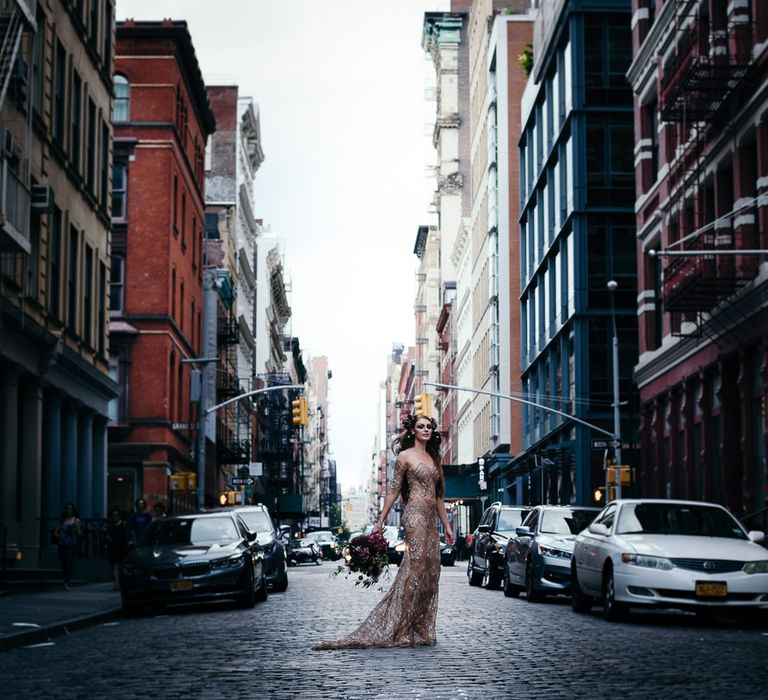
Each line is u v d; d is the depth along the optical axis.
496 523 30.34
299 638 15.40
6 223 24.58
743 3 30.86
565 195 55.81
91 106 39.34
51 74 33.34
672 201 36.22
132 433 50.22
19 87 28.42
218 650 13.95
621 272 52.75
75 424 36.81
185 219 56.28
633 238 52.91
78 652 14.32
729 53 30.59
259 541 29.06
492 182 76.75
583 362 52.41
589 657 12.48
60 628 17.41
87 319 38.69
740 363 31.11
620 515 18.86
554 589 22.98
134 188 51.25
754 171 30.84
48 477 34.25
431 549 13.48
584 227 52.94
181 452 54.84
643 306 40.78
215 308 67.19
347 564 13.41
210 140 80.88
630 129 53.28
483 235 82.31
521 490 69.44
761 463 29.92
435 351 133.62
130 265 50.88
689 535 18.23
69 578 28.27
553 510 24.88
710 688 9.97
